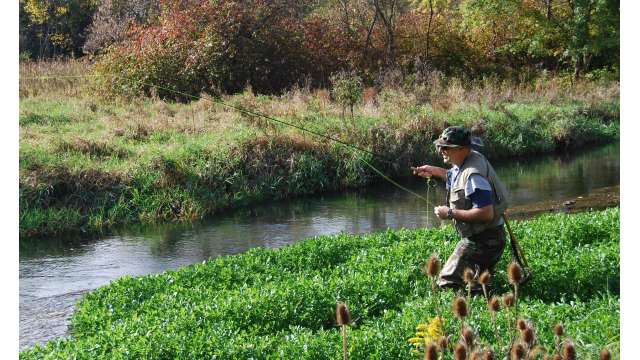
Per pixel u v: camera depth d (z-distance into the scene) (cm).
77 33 3600
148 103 2150
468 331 398
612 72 3369
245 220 1423
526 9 3212
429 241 943
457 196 697
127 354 617
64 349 648
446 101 2291
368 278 802
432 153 1880
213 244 1249
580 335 586
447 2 3356
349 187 1719
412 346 607
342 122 1886
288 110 2000
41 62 2808
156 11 3164
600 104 2677
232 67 2448
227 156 1591
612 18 3102
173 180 1488
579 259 818
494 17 3316
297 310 750
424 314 654
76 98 2203
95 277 1070
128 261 1152
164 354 625
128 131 1753
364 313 745
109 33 2981
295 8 2956
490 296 745
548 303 784
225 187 1535
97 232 1338
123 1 3250
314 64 2655
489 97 2420
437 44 3200
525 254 862
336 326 745
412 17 3266
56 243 1266
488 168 699
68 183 1402
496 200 701
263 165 1619
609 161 2050
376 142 1816
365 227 1352
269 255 957
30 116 1884
